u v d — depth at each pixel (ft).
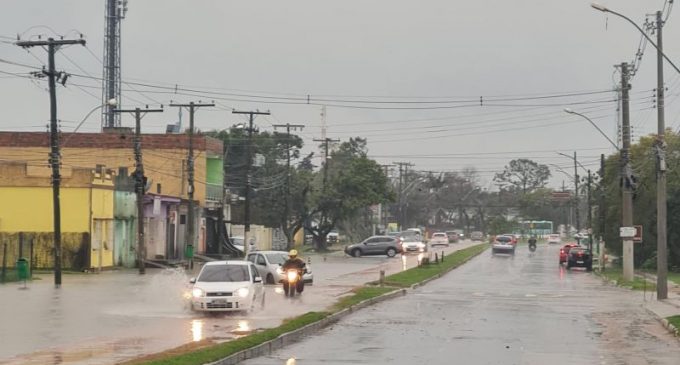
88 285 203.10
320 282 220.84
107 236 272.51
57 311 137.90
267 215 483.92
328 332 114.73
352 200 455.22
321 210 461.37
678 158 306.96
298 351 94.48
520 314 143.02
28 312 136.15
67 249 256.52
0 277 215.31
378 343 101.86
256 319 126.72
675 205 302.86
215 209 385.70
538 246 604.90
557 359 88.38
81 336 103.30
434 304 164.04
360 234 578.66
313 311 137.08
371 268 298.76
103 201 267.59
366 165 461.78
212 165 391.65
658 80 168.45
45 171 346.54
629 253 234.79
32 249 256.52
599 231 343.87
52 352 87.61
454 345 99.76
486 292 199.11
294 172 472.85
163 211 323.78
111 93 403.75
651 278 253.85
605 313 146.41
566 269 319.06
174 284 207.10
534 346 99.45
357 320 132.16
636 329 120.67
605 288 215.10
